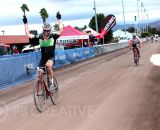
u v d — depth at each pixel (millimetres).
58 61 25328
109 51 47562
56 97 9406
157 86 11750
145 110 8023
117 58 29016
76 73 18609
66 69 22078
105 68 20156
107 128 6594
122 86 12180
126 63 22672
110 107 8570
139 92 10656
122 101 9289
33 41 9008
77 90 11938
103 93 10875
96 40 53031
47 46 8789
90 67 21969
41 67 8766
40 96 8492
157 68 17922
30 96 11477
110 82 13516
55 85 9312
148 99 9391
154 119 7105
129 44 20234
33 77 18516
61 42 40938
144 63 21422
